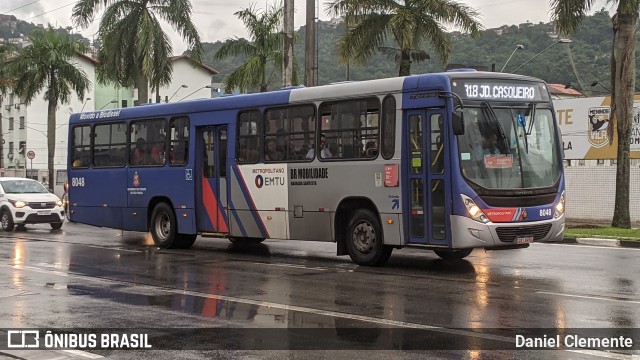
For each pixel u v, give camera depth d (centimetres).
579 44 5134
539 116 1359
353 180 1408
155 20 3312
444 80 1277
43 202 2469
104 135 1994
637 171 2898
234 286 1180
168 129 1806
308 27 2436
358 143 1403
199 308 991
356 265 1446
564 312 935
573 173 3084
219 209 1683
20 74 4484
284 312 955
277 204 1549
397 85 1344
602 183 2995
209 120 1702
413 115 1323
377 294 1087
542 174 1333
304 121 1502
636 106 2902
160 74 3341
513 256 1594
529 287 1145
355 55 2841
